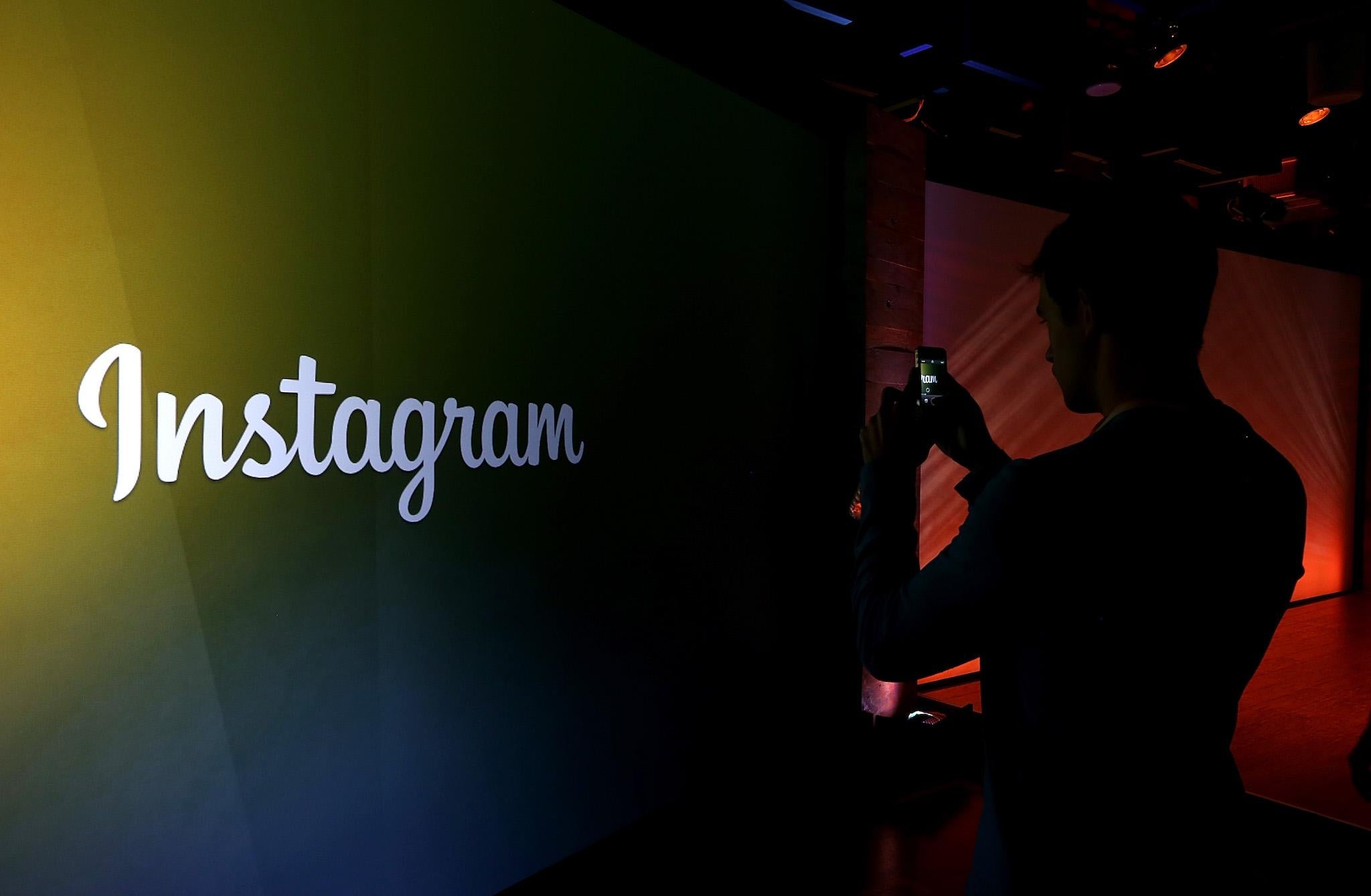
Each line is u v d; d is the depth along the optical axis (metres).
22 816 1.77
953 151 4.79
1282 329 7.01
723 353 3.46
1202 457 0.94
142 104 1.91
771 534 3.72
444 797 2.55
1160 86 3.96
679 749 3.32
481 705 2.65
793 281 3.77
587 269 2.94
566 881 2.91
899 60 3.54
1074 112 4.18
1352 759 1.28
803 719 3.89
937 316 4.83
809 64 3.51
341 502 2.29
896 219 3.97
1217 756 0.94
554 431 2.84
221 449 2.04
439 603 2.53
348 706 2.32
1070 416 5.56
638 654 3.15
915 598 0.94
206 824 2.04
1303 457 7.23
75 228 1.82
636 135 3.09
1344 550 7.67
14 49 1.75
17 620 1.76
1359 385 7.81
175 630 1.98
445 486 2.54
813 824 3.43
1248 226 6.39
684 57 3.36
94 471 1.86
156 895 1.96
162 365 1.95
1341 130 4.37
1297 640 6.04
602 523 3.01
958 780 3.87
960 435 1.28
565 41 2.85
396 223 2.40
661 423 3.22
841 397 3.91
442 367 2.52
